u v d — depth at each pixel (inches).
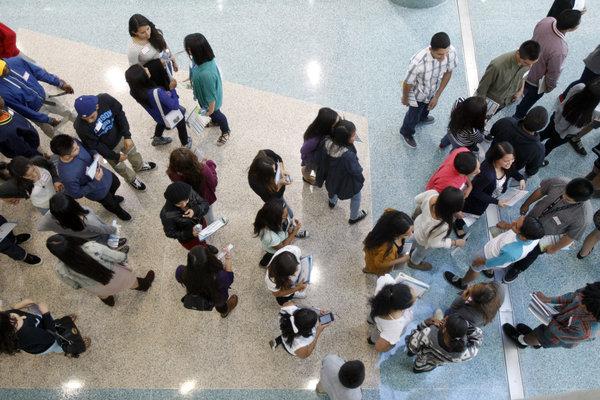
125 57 241.8
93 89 229.0
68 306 168.9
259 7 259.8
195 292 127.2
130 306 169.0
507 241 135.2
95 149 160.6
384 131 213.6
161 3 263.3
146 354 159.9
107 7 262.4
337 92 226.7
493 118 218.2
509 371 153.9
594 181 185.3
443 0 252.7
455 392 151.4
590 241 165.2
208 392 153.5
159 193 197.3
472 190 153.6
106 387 154.6
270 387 153.5
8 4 264.1
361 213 187.5
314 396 151.2
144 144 212.1
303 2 260.7
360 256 179.5
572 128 171.3
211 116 197.3
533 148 149.9
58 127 201.0
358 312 166.6
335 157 145.7
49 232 187.5
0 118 161.0
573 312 126.3
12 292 172.1
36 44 247.3
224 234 185.5
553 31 177.3
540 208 149.4
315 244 182.9
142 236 185.3
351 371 105.3
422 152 207.0
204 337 162.7
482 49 238.2
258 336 162.4
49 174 156.6
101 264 135.5
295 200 193.9
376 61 236.1
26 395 153.5
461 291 170.9
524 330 155.9
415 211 168.7
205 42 162.7
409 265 176.1
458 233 182.1
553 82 187.8
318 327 135.3
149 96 166.6
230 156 207.6
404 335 161.6
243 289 172.2
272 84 230.7
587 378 149.9
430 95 182.7
